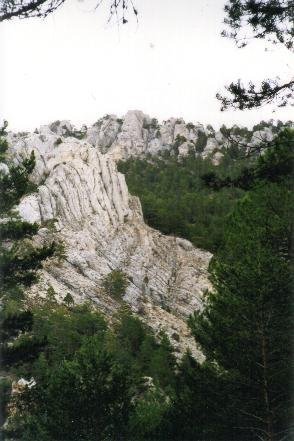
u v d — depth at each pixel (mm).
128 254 149875
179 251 160125
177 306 137625
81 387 18375
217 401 16938
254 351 16484
